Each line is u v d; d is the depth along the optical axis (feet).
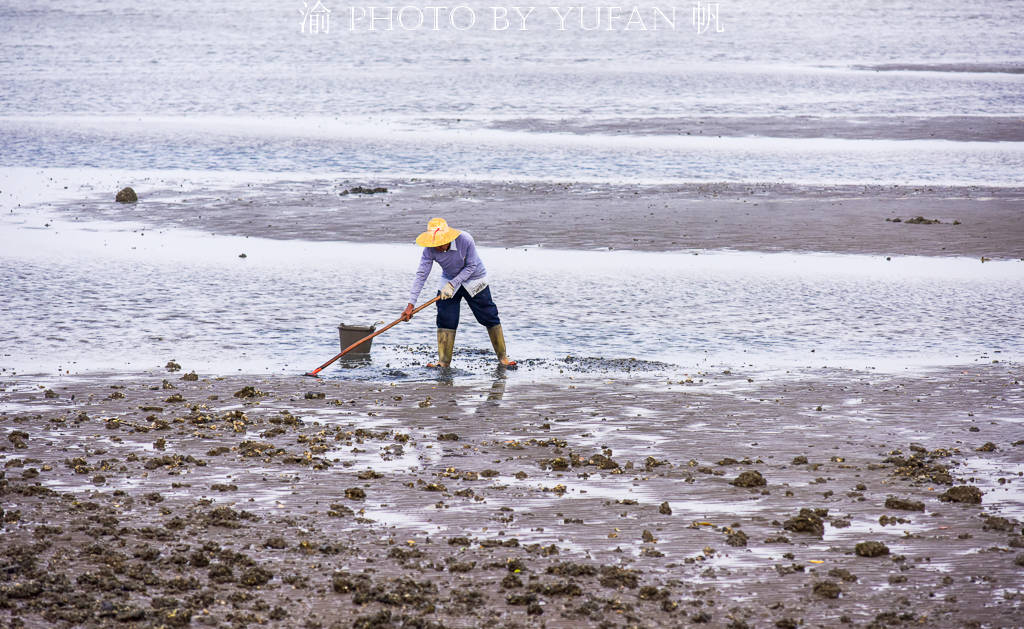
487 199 327.06
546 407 129.59
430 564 81.87
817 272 223.71
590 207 312.50
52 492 97.45
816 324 177.99
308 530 88.89
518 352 160.45
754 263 233.55
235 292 200.95
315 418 124.77
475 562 82.12
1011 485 100.94
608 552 84.38
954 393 135.64
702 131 507.30
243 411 127.44
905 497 97.55
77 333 168.25
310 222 286.87
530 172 385.91
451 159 416.26
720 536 87.92
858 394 135.33
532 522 91.09
